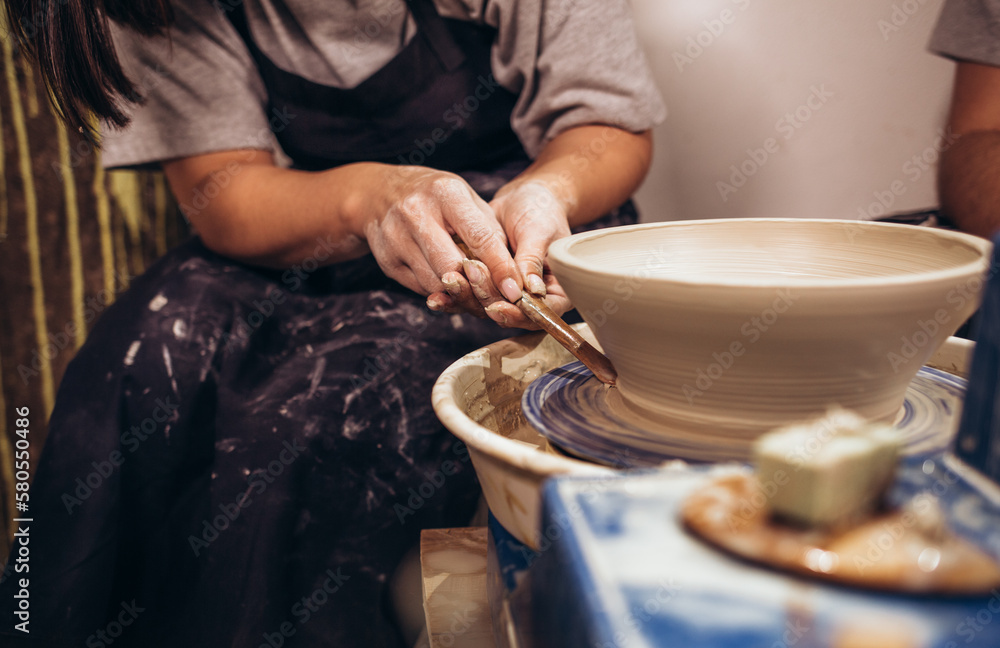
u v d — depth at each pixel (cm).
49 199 134
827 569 23
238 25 107
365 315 88
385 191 78
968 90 98
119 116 87
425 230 69
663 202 153
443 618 51
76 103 84
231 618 72
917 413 47
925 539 25
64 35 78
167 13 91
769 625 22
